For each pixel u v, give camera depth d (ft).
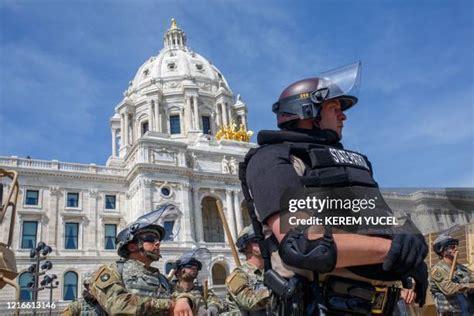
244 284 24.08
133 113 272.92
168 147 193.88
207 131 264.93
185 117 261.24
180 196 187.21
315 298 8.85
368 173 9.45
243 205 207.82
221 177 200.95
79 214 183.73
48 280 117.70
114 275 19.92
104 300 19.08
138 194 183.73
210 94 272.92
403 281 9.48
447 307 22.41
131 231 21.81
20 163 180.65
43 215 176.35
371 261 8.29
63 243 177.47
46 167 184.96
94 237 183.62
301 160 9.53
